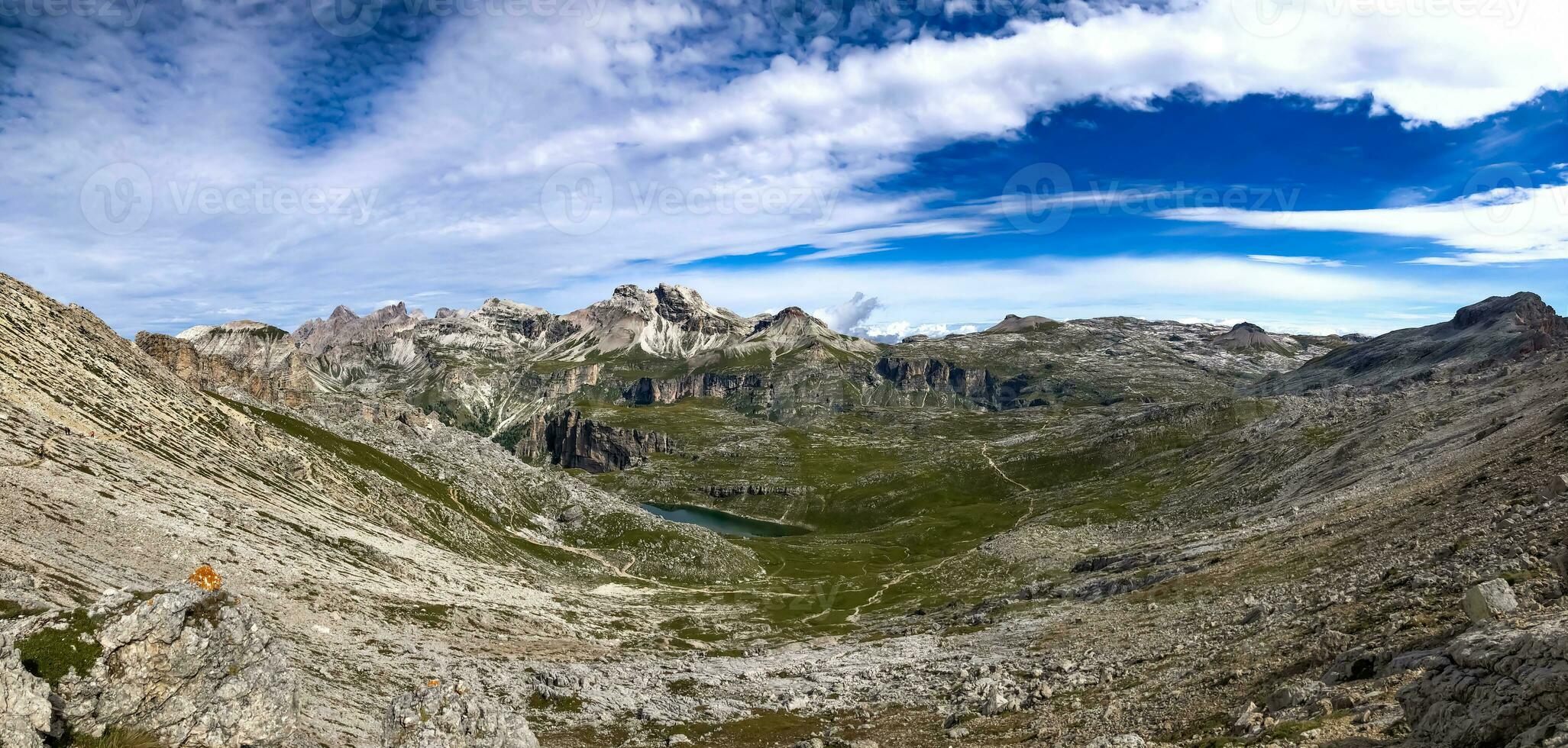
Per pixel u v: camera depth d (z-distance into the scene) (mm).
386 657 80688
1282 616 55750
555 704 77750
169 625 28031
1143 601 87938
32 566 57938
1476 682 22281
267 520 119250
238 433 164625
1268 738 28469
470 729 33312
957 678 73438
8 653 24281
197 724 28094
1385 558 61406
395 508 180750
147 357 177000
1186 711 40625
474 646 100375
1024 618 102875
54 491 80562
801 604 174750
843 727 62469
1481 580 41188
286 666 31672
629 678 92875
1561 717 19109
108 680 26359
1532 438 86688
